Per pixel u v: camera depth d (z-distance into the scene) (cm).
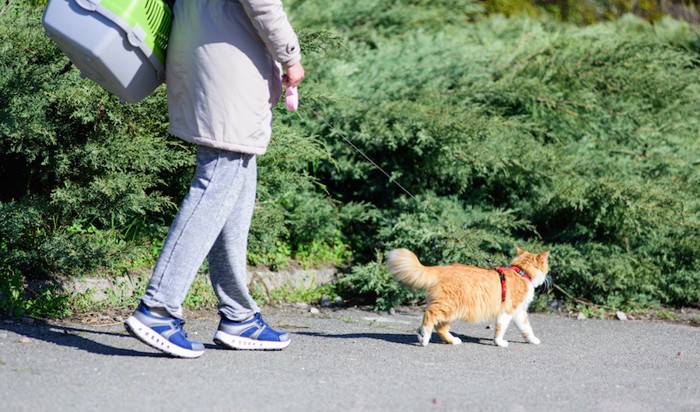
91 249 962
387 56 1550
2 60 927
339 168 1384
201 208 745
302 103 1251
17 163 1052
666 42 1906
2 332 810
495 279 971
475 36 1805
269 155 1148
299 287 1282
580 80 1520
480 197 1435
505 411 654
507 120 1427
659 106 1609
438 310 938
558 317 1271
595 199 1364
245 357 793
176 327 751
